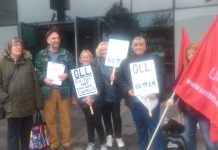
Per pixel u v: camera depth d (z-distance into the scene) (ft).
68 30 21.77
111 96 12.00
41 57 11.19
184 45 10.80
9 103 10.21
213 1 19.45
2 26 23.16
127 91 10.30
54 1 22.07
